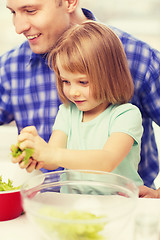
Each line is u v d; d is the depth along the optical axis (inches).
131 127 42.9
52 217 22.6
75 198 31.7
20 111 60.4
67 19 50.5
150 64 53.6
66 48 41.9
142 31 116.9
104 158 38.1
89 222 22.0
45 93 58.2
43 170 56.4
